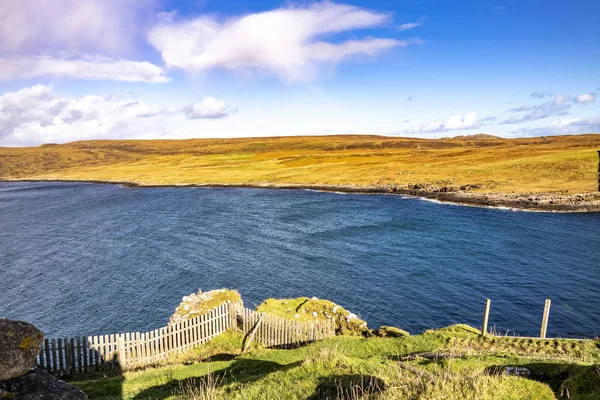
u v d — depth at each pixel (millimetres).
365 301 32688
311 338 18891
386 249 46500
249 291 36312
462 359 13336
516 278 36062
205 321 20469
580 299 31281
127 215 78250
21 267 45594
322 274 39406
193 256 47375
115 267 44469
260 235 56125
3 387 7629
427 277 37156
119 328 30453
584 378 8812
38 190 150750
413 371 11109
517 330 26875
